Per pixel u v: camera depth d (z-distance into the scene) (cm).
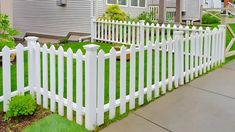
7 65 414
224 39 706
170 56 506
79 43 1075
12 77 578
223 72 628
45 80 427
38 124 379
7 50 412
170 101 458
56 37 1348
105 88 511
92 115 366
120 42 1030
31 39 443
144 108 431
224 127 371
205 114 410
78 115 381
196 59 588
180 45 528
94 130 366
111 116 395
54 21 1345
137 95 437
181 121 389
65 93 488
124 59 402
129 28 993
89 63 355
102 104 379
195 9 1847
